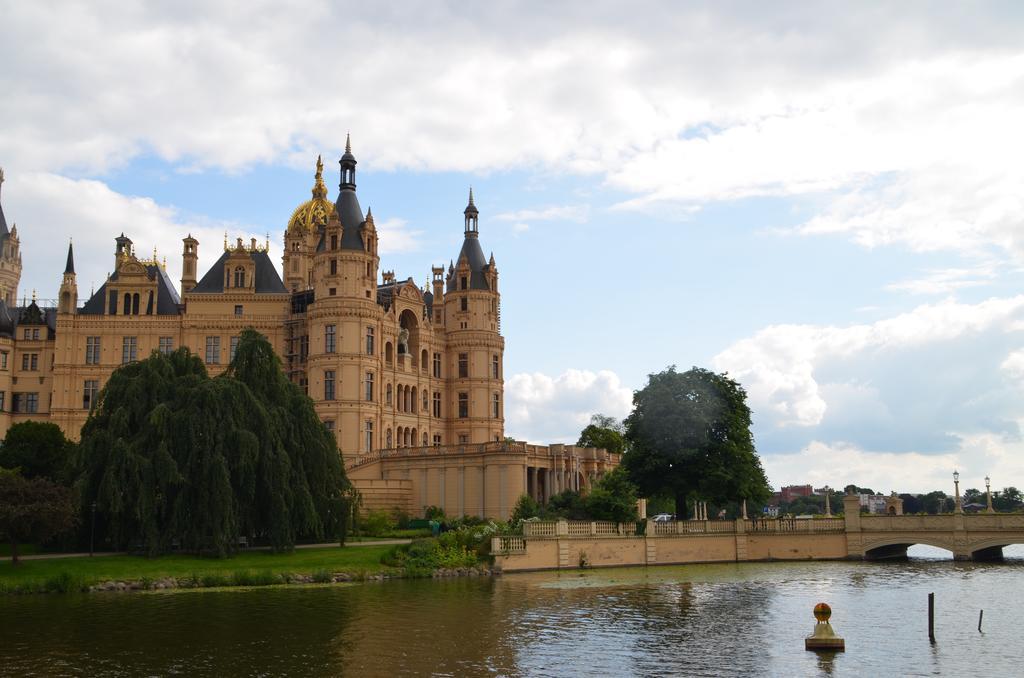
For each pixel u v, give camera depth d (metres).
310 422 76.12
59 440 88.56
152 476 66.81
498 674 36.56
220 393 70.31
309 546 77.12
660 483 94.44
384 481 100.12
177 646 41.31
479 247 133.50
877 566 79.88
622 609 51.91
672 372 94.69
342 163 115.19
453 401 129.62
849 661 38.91
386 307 120.19
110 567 63.19
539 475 108.00
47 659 38.81
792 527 87.88
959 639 43.47
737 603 54.47
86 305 120.12
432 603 53.81
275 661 38.50
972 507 169.25
